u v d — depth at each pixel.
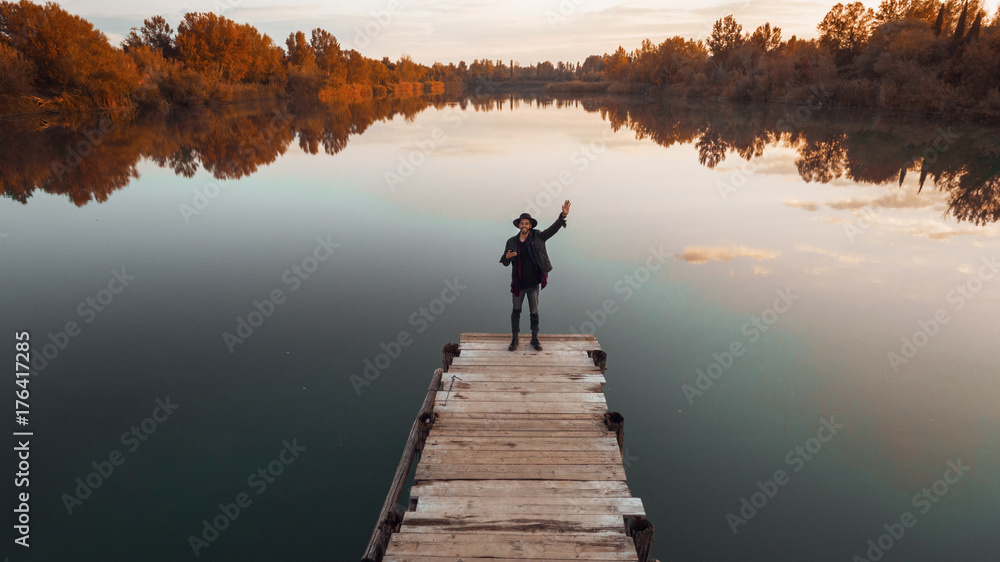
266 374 7.55
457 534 4.25
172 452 5.97
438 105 76.50
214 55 66.12
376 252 12.80
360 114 57.16
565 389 6.54
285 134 37.75
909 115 45.34
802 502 5.29
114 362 7.79
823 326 8.79
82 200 18.36
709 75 82.50
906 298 9.77
